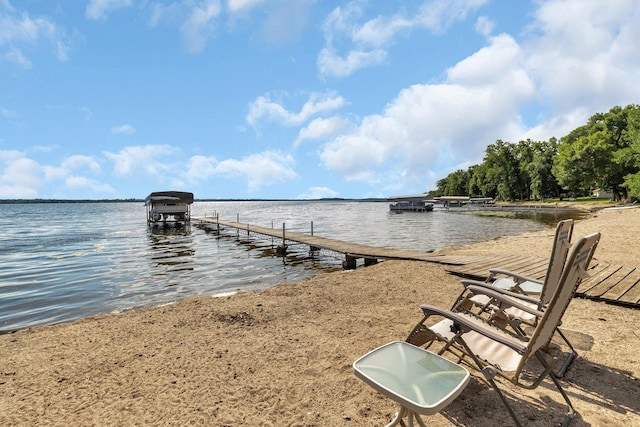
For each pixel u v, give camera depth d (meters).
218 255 16.28
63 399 2.96
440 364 2.20
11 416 2.72
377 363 2.20
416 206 65.38
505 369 2.41
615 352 3.53
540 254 10.40
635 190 36.34
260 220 43.94
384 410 2.70
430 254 11.31
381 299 5.80
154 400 2.90
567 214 41.06
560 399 2.75
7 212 87.56
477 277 7.09
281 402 2.83
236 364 3.52
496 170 79.19
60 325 5.00
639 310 4.76
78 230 32.19
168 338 4.29
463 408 2.66
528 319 3.56
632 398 2.74
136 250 18.05
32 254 16.66
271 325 4.67
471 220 38.22
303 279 10.60
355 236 22.95
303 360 3.57
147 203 38.03
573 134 57.22
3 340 4.41
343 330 4.40
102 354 3.87
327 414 2.66
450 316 2.49
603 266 7.20
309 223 37.62
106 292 9.09
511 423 2.47
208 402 2.85
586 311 4.77
